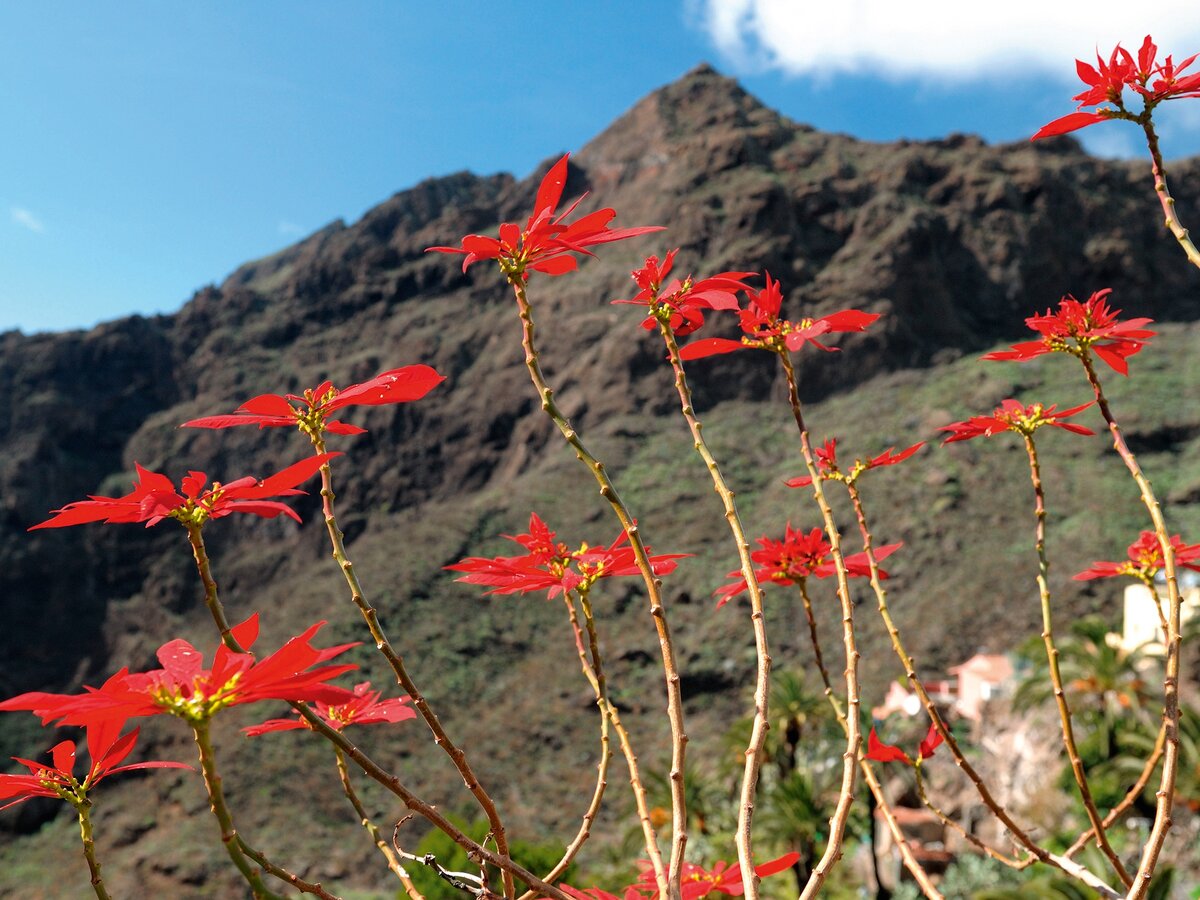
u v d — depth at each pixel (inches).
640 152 4439.0
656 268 60.8
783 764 837.2
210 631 3206.2
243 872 37.8
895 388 3255.4
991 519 2551.7
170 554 3531.0
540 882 50.9
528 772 2228.1
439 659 2613.2
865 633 2260.1
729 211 3791.8
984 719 1052.5
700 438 56.5
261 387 4124.0
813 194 3843.5
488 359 3937.0
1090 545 2340.1
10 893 2027.6
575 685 2490.2
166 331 4443.9
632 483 3102.9
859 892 717.3
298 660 36.1
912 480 2743.6
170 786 2214.6
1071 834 724.0
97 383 4165.8
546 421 3567.9
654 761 2111.2
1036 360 3211.1
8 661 3233.3
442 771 2223.2
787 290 3540.8
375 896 1779.0
